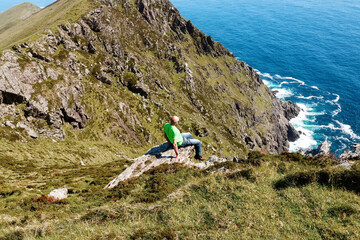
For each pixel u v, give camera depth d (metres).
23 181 35.81
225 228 6.10
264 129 193.50
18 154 56.62
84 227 8.19
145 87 142.88
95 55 128.25
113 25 172.00
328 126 153.88
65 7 164.00
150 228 6.80
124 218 8.21
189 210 7.40
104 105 102.94
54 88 83.56
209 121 172.50
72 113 85.94
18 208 16.70
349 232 5.12
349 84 195.38
